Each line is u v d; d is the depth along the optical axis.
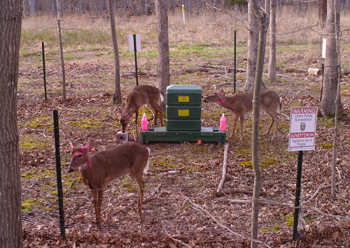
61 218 4.94
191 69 16.08
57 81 14.72
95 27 25.62
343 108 10.20
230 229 5.13
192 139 8.48
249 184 6.59
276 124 8.80
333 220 5.42
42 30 23.84
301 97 12.01
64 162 7.42
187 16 30.44
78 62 18.05
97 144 8.40
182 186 6.50
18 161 3.88
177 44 22.14
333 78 9.63
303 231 5.12
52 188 6.34
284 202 5.95
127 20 32.81
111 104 11.59
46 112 10.82
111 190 6.34
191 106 8.34
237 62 17.53
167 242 4.87
